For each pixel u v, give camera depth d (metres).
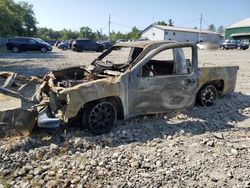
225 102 7.88
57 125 4.78
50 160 4.39
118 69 5.95
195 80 6.46
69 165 4.22
